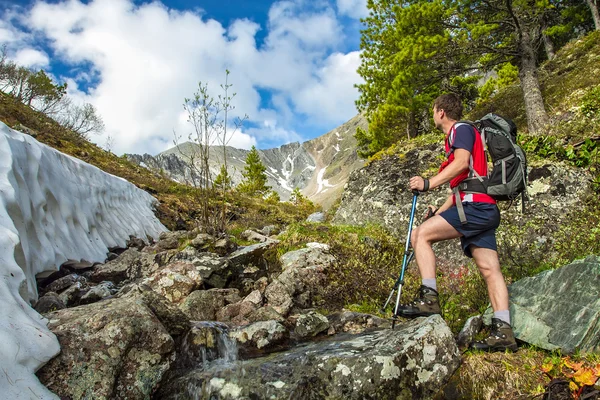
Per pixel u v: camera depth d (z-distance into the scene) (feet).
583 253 14.33
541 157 22.41
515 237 18.15
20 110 51.11
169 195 44.93
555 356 8.36
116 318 8.19
